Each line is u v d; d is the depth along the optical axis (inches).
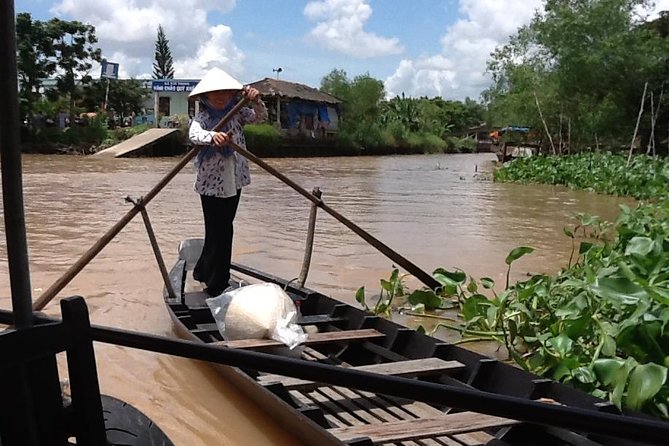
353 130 1795.0
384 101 2247.8
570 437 108.0
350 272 261.9
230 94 193.3
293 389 129.8
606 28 942.4
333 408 127.3
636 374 116.3
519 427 111.7
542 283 181.2
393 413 125.3
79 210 423.2
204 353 61.6
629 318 141.4
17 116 56.3
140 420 86.7
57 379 67.3
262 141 1381.6
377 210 462.9
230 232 194.1
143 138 1226.0
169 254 282.7
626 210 252.5
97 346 167.5
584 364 139.9
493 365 129.9
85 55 1339.8
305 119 1624.0
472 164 1280.8
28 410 65.1
